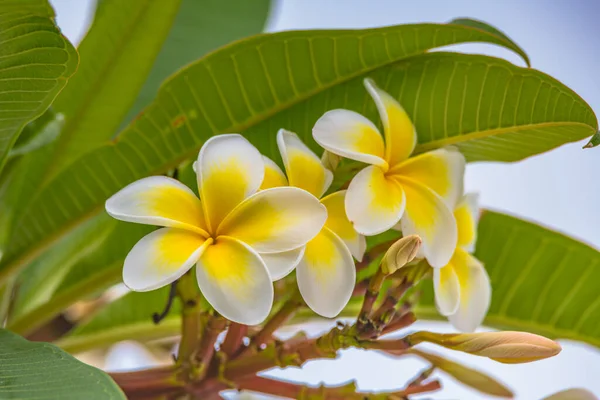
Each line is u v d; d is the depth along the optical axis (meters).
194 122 0.63
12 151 0.62
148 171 0.64
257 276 0.52
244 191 0.53
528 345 0.54
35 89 0.56
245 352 0.58
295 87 0.62
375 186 0.55
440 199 0.56
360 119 0.57
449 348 0.55
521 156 0.63
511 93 0.60
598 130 0.57
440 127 0.61
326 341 0.56
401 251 0.54
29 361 0.52
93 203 0.65
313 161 0.56
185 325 0.57
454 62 0.60
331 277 0.54
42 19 0.53
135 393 0.58
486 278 0.59
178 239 0.52
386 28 0.59
